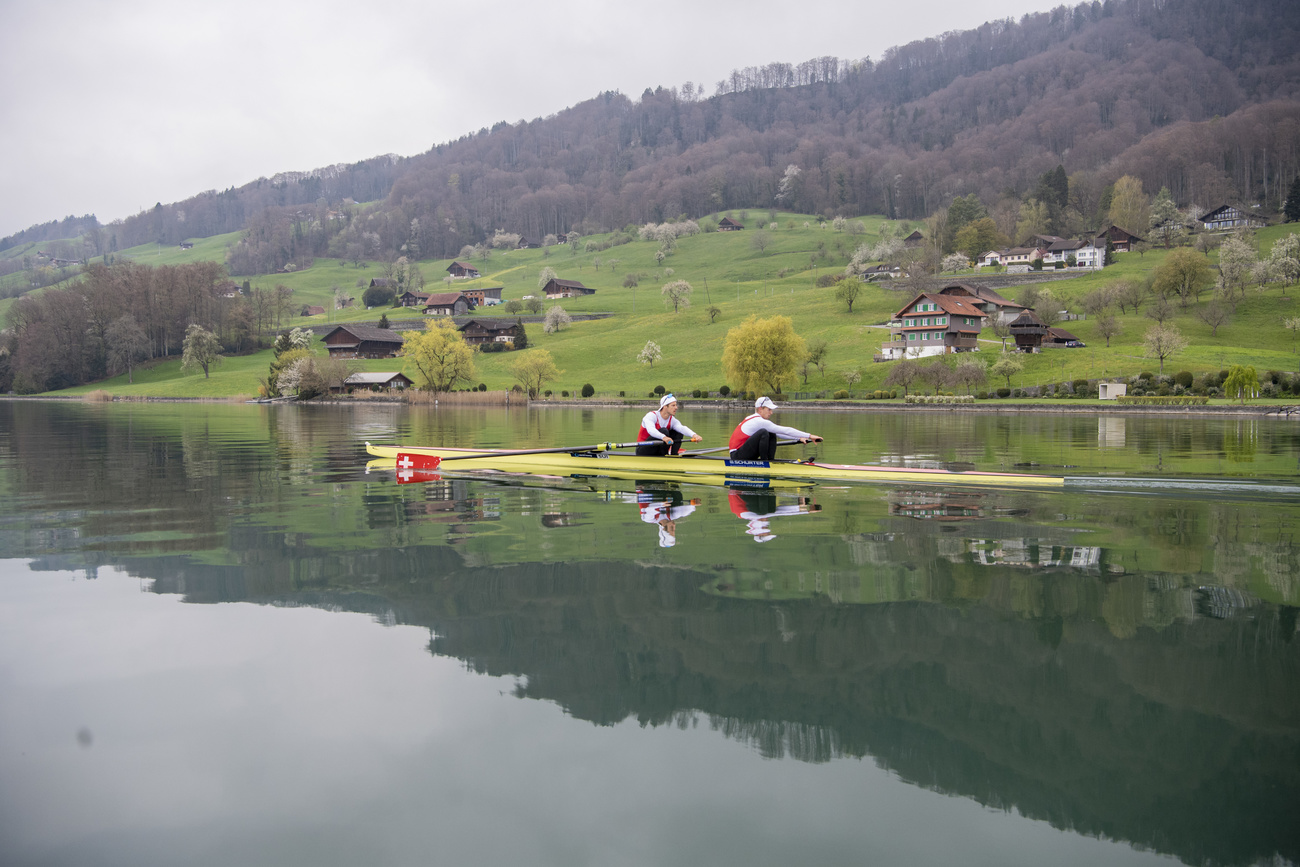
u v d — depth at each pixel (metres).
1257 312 99.69
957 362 83.69
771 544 8.89
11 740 4.32
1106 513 11.03
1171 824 3.48
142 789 3.87
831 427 39.75
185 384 117.88
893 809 3.62
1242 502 12.13
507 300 191.62
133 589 7.13
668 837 3.43
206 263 160.38
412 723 4.47
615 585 7.10
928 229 195.62
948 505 11.80
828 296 141.00
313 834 3.49
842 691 4.82
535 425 40.88
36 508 11.74
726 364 80.19
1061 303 109.44
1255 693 4.75
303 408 74.56
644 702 4.70
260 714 4.60
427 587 7.12
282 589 7.09
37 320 133.75
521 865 3.23
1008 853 3.30
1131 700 4.63
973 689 4.82
